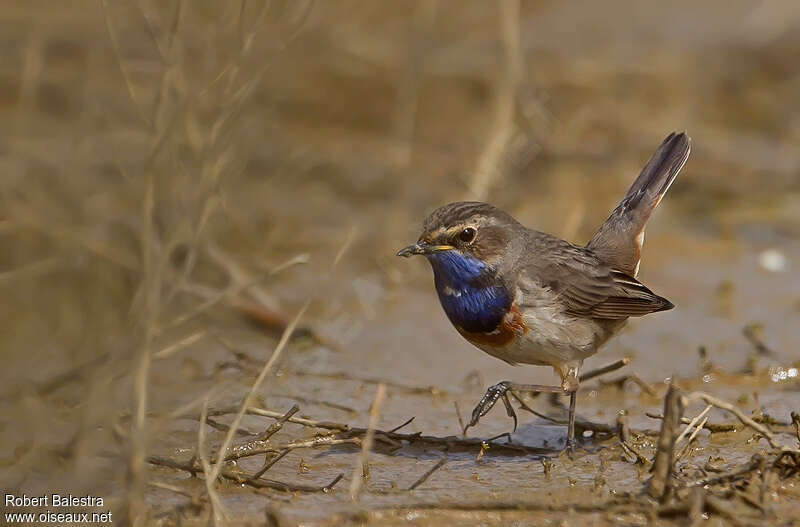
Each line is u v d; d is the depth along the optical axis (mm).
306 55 18906
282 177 17172
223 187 14039
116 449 10258
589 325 10914
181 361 12719
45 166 15242
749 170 19844
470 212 10805
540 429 11266
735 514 8820
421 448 10672
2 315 14422
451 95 20578
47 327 14125
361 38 19906
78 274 14195
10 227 14195
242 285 11250
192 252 11109
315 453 10516
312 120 19828
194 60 14664
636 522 8852
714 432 10805
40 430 10242
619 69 22172
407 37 20219
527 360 10984
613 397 12125
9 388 12031
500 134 16984
